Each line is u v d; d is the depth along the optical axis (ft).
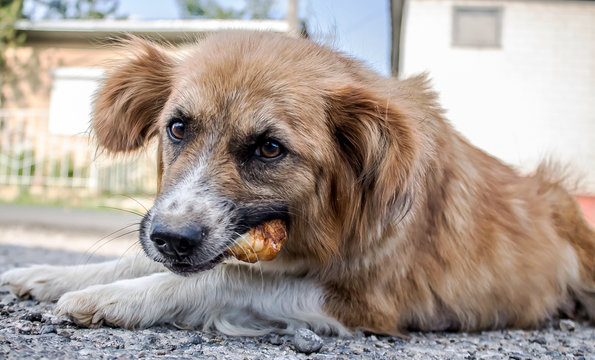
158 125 1.96
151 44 2.11
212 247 1.62
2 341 1.43
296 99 1.75
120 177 8.60
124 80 2.06
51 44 9.63
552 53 7.93
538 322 2.21
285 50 1.85
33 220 6.12
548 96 7.98
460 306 2.06
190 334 1.74
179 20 8.76
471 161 2.13
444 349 1.79
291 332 1.84
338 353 1.64
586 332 2.18
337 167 1.83
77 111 9.59
